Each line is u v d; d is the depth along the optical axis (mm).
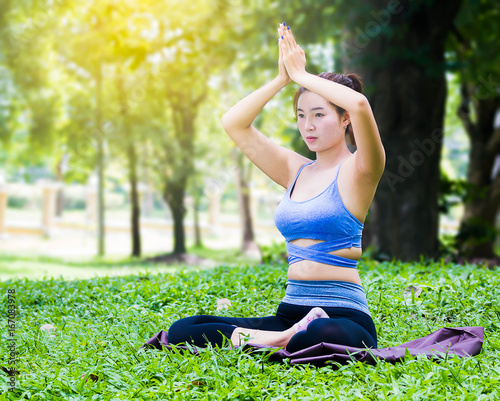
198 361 3113
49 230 26469
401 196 10375
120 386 2865
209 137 18938
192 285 5551
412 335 4074
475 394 2639
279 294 5266
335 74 3555
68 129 18281
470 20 13156
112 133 17297
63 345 3672
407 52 10156
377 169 3230
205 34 15617
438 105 10648
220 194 30219
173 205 18000
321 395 2623
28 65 17938
